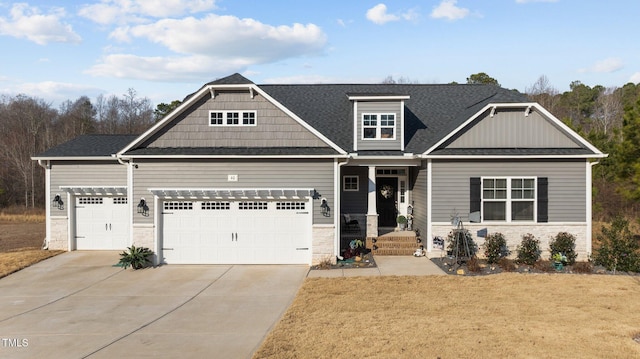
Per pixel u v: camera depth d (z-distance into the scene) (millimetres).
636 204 31562
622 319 10438
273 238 17172
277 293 13359
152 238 17000
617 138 32688
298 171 16969
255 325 10547
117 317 11250
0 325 10695
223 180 16984
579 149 17469
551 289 13172
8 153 46969
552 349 8672
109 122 70375
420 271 15602
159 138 17438
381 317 10688
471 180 17297
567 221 17250
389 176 20766
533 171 17281
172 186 16969
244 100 17453
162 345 9305
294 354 8531
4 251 19984
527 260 16297
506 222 17266
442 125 20672
